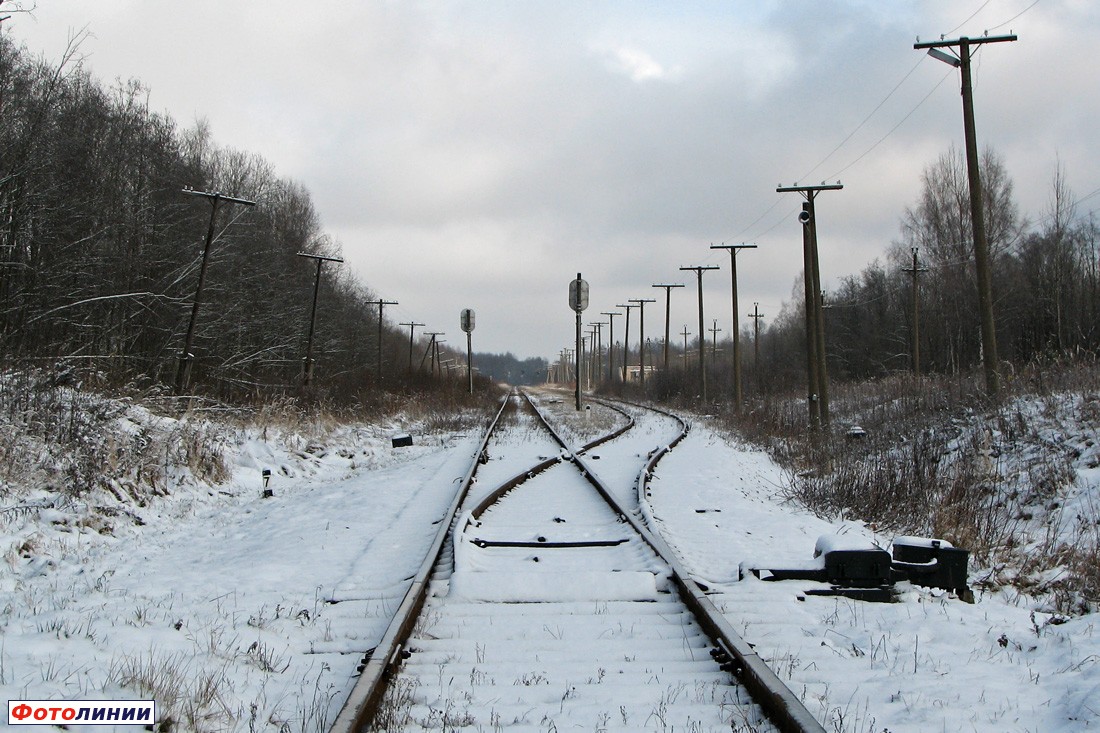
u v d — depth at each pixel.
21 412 12.82
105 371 18.67
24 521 10.20
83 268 24.28
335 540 9.88
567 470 17.44
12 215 19.97
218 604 6.81
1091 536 10.98
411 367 63.81
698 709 4.64
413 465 18.94
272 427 21.48
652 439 26.78
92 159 26.45
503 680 5.14
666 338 65.25
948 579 7.49
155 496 13.43
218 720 4.46
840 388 41.06
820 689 4.94
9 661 4.89
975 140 20.12
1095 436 14.75
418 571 7.50
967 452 16.19
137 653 5.33
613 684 5.05
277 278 38.56
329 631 6.17
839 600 7.16
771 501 14.11
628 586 7.22
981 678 5.16
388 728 4.30
